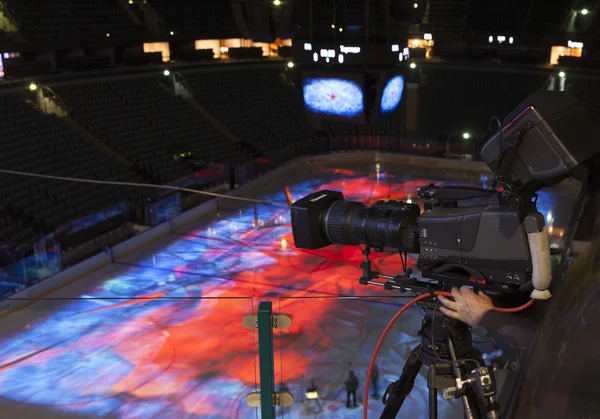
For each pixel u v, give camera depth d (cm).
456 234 296
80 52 3678
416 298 311
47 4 3544
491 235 280
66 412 1062
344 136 3712
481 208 289
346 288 1870
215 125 3697
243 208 2798
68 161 2739
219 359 1220
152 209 2430
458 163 3484
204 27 4312
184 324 1355
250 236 2417
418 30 4559
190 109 3688
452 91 4219
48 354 1184
